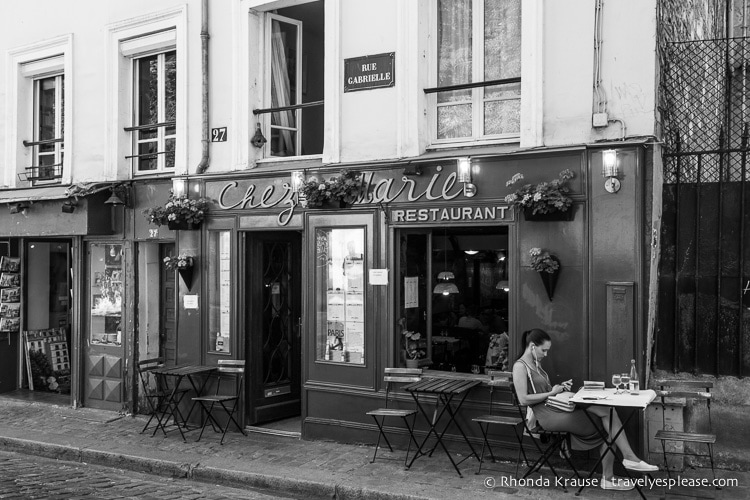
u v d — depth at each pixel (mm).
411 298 8398
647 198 7000
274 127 9891
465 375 7879
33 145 12164
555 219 7203
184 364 9805
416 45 8250
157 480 7730
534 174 7418
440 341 8305
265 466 7668
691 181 7711
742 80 8195
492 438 7590
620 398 6254
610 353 6973
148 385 10484
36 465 8352
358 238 8594
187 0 10000
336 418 8633
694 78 8094
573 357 7172
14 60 12055
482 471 7246
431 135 8430
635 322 6895
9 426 9953
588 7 7230
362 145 8633
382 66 8461
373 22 8539
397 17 8352
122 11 10688
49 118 12156
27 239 12250
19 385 12336
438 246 8320
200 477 7715
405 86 8305
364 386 8438
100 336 10906
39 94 12281
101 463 8414
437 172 7957
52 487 7133
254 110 9586
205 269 9680
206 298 9672
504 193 7582
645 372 6930
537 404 6770
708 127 8281
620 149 6977
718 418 7133
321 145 10961
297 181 8750
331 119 8820
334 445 8492
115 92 10820
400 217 8211
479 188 7723
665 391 6938
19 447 9156
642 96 7023
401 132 8305
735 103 8281
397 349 8297
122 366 10539
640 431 6867
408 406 8109
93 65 11047
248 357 9461
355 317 8617
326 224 8734
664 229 7633
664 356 7555
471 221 7766
